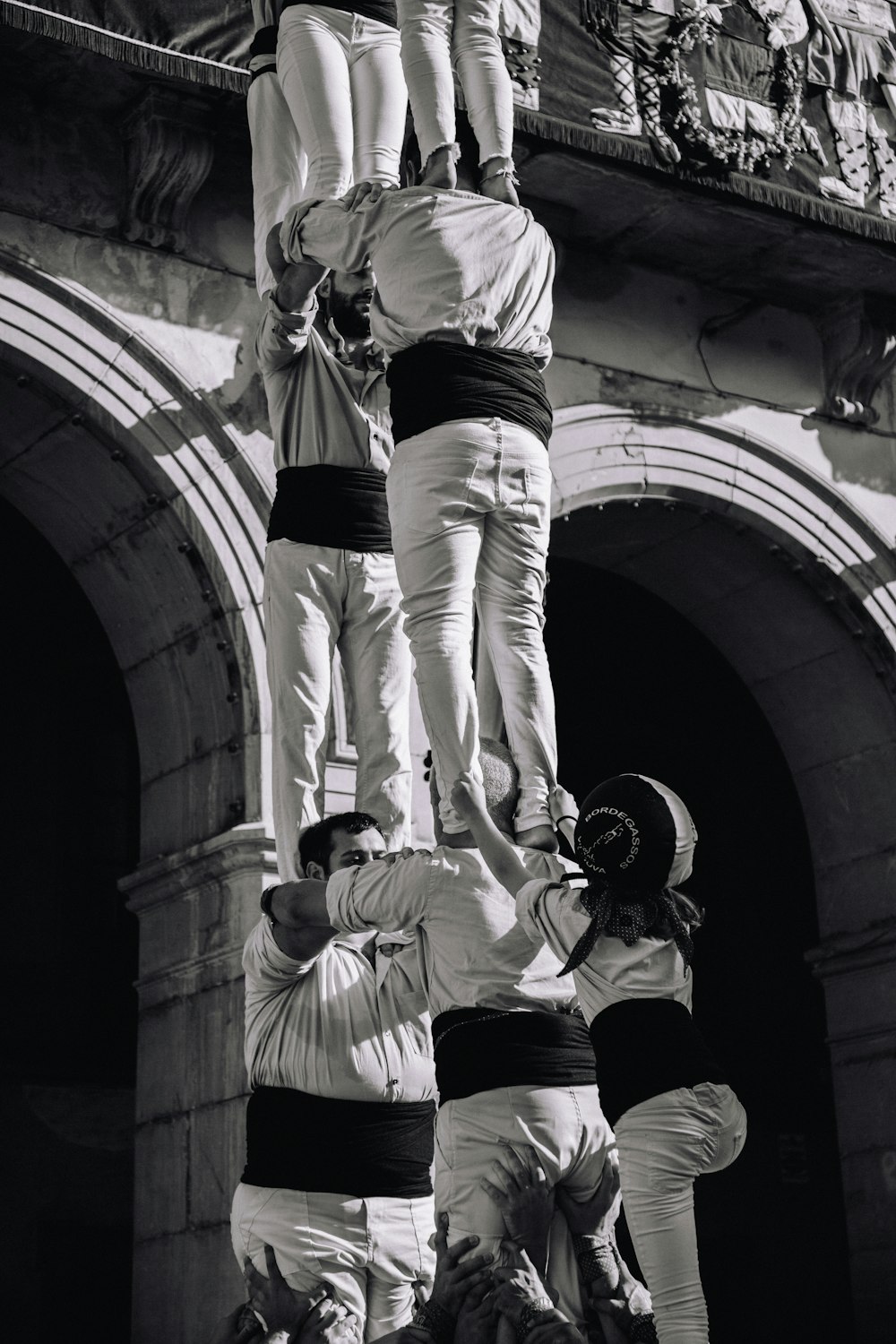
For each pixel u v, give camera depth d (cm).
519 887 372
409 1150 456
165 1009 876
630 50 976
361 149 498
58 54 842
